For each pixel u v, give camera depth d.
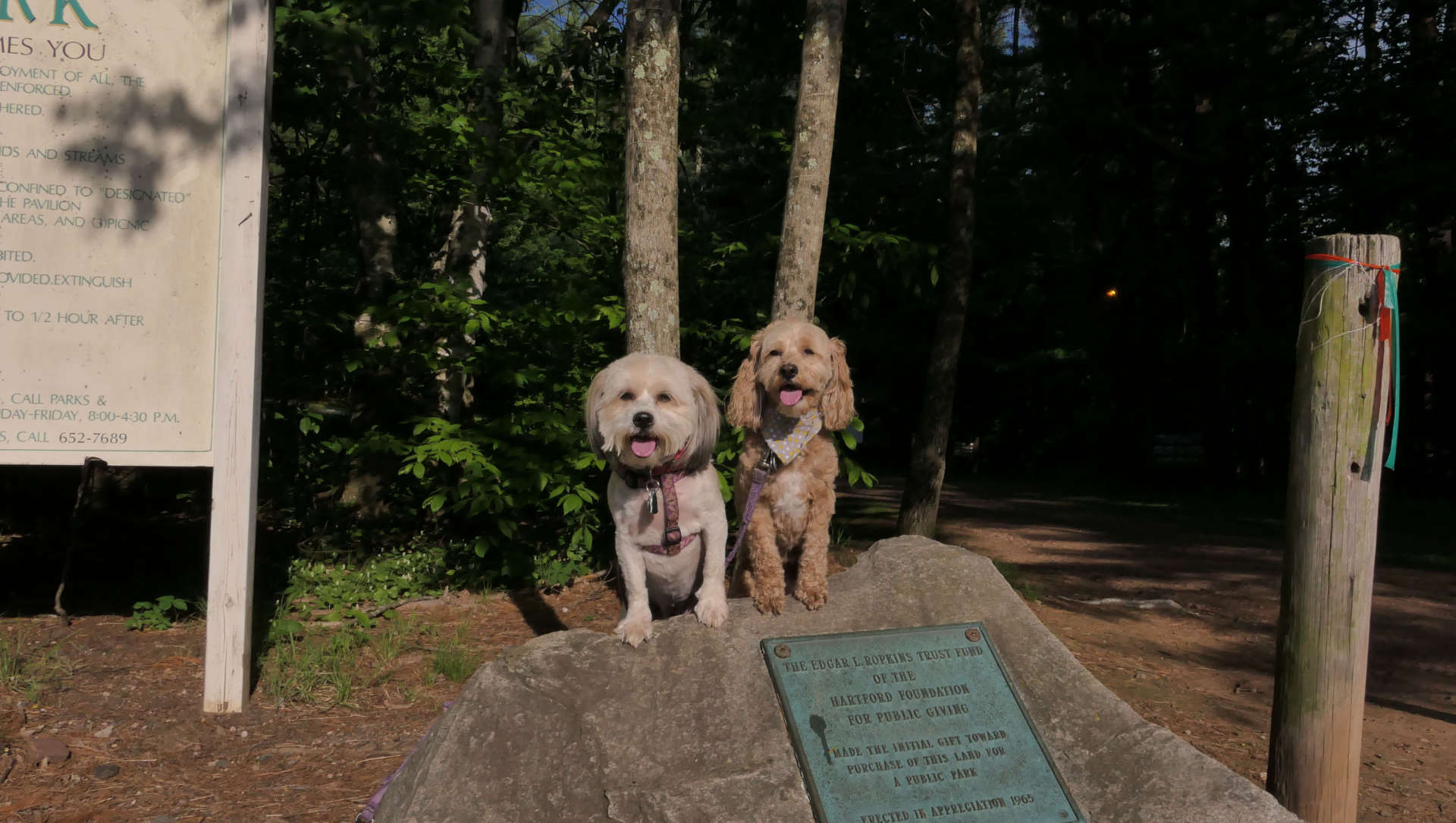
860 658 3.43
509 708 3.16
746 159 15.22
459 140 7.42
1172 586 9.05
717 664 3.39
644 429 3.37
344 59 7.13
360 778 4.07
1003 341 21.77
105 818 3.65
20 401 4.58
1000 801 3.13
